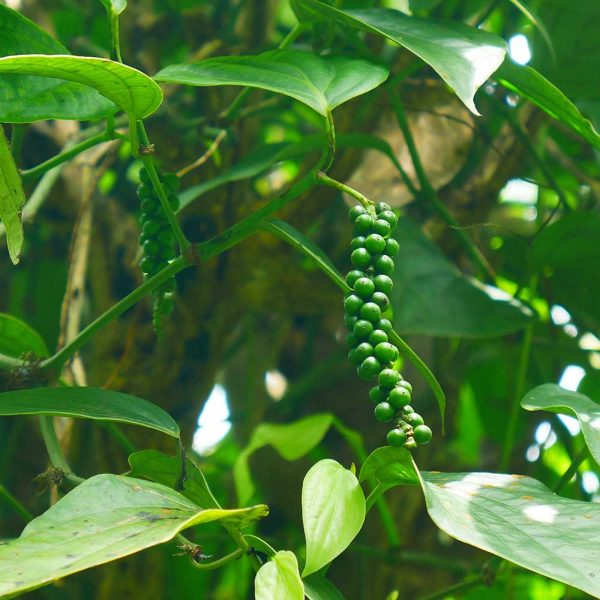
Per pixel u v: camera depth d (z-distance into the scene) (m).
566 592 0.74
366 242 0.54
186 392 0.75
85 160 0.79
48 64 0.51
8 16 0.55
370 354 0.53
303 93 0.55
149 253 0.59
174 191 0.60
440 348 0.80
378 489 0.54
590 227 0.71
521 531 0.51
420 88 0.77
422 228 0.76
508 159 0.77
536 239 0.73
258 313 0.77
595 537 0.50
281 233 0.56
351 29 0.62
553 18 0.68
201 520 0.50
